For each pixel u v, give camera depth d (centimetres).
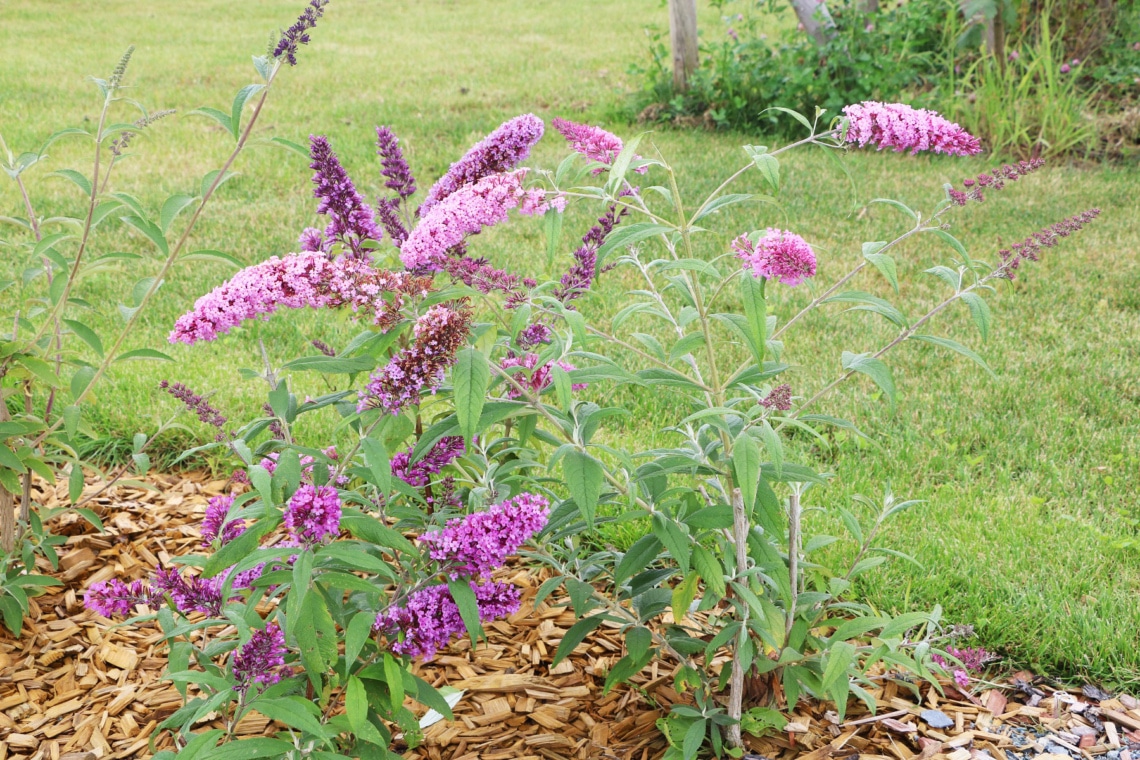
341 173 248
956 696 289
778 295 591
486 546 208
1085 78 978
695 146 898
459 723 271
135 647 303
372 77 1245
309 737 215
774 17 1545
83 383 298
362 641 196
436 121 982
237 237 667
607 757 260
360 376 434
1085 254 650
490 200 211
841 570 337
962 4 968
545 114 1021
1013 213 720
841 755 262
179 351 502
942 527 368
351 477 261
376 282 203
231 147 913
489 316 499
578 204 743
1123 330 543
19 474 315
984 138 891
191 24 1725
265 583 206
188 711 227
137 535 365
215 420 228
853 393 477
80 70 1264
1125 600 321
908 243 670
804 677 253
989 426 444
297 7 1955
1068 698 287
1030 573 339
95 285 584
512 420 288
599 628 314
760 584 242
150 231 277
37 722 271
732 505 241
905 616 253
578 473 210
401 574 235
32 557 308
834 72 951
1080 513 373
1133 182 792
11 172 301
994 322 557
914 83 998
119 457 416
